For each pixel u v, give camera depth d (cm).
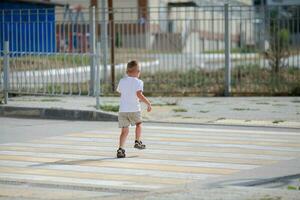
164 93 4397
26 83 3997
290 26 4681
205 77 4794
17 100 3916
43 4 7625
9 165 2102
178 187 1706
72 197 1659
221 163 2100
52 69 4316
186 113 3388
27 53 3869
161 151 2342
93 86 4131
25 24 4928
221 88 4441
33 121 3262
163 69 5412
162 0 10969
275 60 4572
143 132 2800
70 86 4047
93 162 2141
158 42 6172
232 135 2709
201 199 1546
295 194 1584
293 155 2238
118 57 5938
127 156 2245
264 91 4372
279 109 3519
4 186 1800
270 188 1688
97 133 2819
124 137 2242
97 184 1808
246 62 5575
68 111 3341
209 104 3791
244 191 1628
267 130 2845
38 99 3984
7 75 3722
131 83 2241
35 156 2266
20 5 7319
